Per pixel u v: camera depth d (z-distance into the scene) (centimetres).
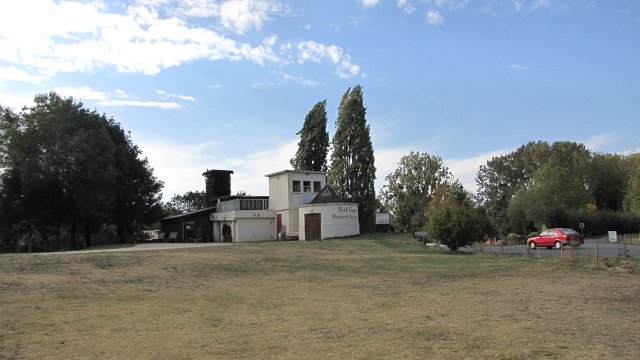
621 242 4803
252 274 1970
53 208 4662
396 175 6159
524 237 5597
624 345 856
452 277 1931
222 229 5034
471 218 3106
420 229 5662
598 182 8419
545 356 784
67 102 4944
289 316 1157
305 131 6034
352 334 952
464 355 788
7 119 4797
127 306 1273
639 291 1532
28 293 1396
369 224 5116
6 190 4791
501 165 10144
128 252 2569
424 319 1105
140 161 6003
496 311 1205
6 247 5972
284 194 4662
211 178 6225
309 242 3556
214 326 1038
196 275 1891
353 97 5172
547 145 9556
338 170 5125
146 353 816
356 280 1839
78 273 1797
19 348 845
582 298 1409
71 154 4681
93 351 830
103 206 5056
